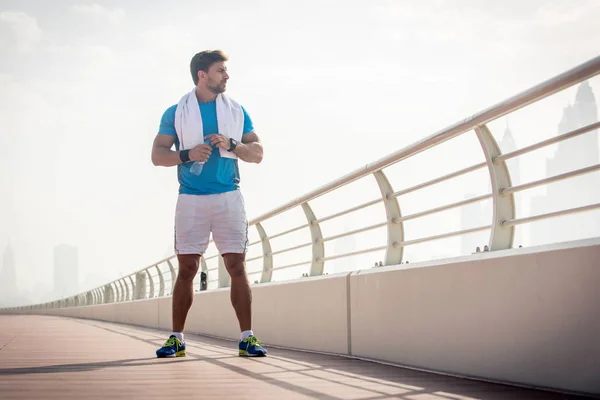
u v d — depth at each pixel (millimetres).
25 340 7891
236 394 3104
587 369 2959
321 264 6480
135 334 9578
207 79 5098
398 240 5086
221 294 8547
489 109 3594
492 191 3863
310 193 6172
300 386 3414
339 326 5344
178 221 5145
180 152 4961
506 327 3463
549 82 3104
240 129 5180
